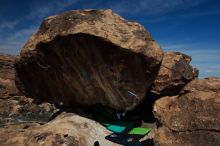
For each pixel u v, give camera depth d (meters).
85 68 16.67
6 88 38.56
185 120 14.55
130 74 16.08
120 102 17.33
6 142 14.45
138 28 16.38
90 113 18.25
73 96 18.38
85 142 15.20
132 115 19.08
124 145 15.80
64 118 17.08
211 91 15.47
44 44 16.80
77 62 16.61
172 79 18.14
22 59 18.05
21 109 33.78
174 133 14.41
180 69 18.36
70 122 16.48
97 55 16.00
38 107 34.97
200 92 15.54
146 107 19.81
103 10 16.66
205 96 15.16
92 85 17.30
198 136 13.77
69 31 15.70
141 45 15.54
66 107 19.08
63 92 18.45
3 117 31.12
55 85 18.36
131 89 16.50
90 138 15.74
